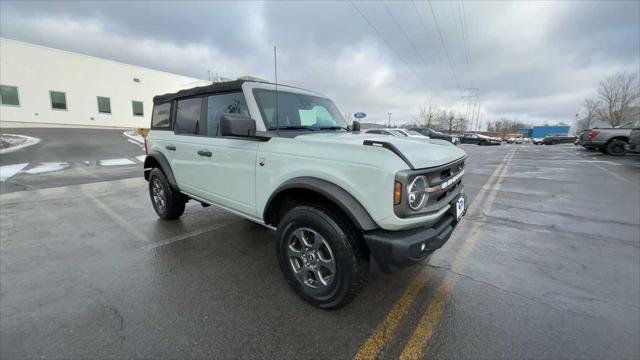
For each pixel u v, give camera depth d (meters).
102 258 3.19
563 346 1.95
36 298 2.43
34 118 22.11
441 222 2.37
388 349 1.93
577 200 6.00
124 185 7.10
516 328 2.13
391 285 2.72
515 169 10.89
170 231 4.02
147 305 2.36
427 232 2.10
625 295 2.55
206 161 3.28
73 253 3.30
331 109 3.72
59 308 2.30
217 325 2.14
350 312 2.31
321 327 2.13
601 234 4.04
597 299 2.50
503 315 2.29
